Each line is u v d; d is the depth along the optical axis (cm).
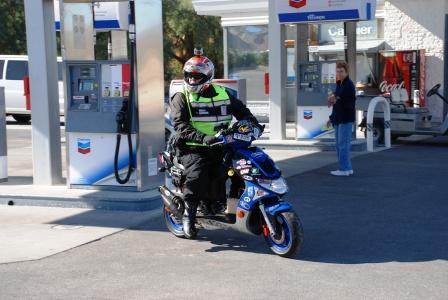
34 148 1042
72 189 996
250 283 604
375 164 1294
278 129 1588
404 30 2056
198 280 614
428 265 653
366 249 712
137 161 948
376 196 991
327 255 691
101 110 963
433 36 2012
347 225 820
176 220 773
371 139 1493
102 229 815
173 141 734
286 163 1315
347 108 1144
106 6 1269
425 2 2014
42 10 1013
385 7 2078
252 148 681
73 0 983
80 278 625
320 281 607
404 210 898
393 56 2023
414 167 1253
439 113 2016
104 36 3181
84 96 978
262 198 663
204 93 718
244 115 730
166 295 575
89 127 969
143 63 936
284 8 1502
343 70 1141
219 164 714
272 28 1571
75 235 786
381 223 827
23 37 3169
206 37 3397
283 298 563
